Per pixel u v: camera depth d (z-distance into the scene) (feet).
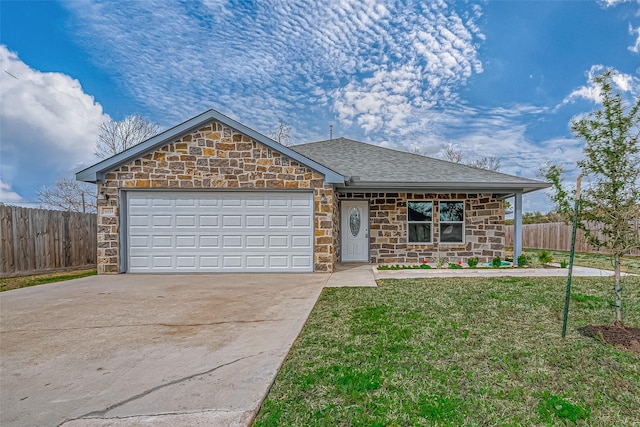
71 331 14.03
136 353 11.64
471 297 19.22
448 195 37.29
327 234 29.63
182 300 19.42
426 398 8.65
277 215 29.81
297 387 9.19
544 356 11.13
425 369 10.22
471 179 32.99
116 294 21.16
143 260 29.78
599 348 11.74
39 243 31.27
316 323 14.71
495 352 11.44
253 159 29.53
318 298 19.60
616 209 12.89
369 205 37.24
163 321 15.37
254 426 7.57
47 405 8.44
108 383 9.52
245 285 23.98
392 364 10.55
